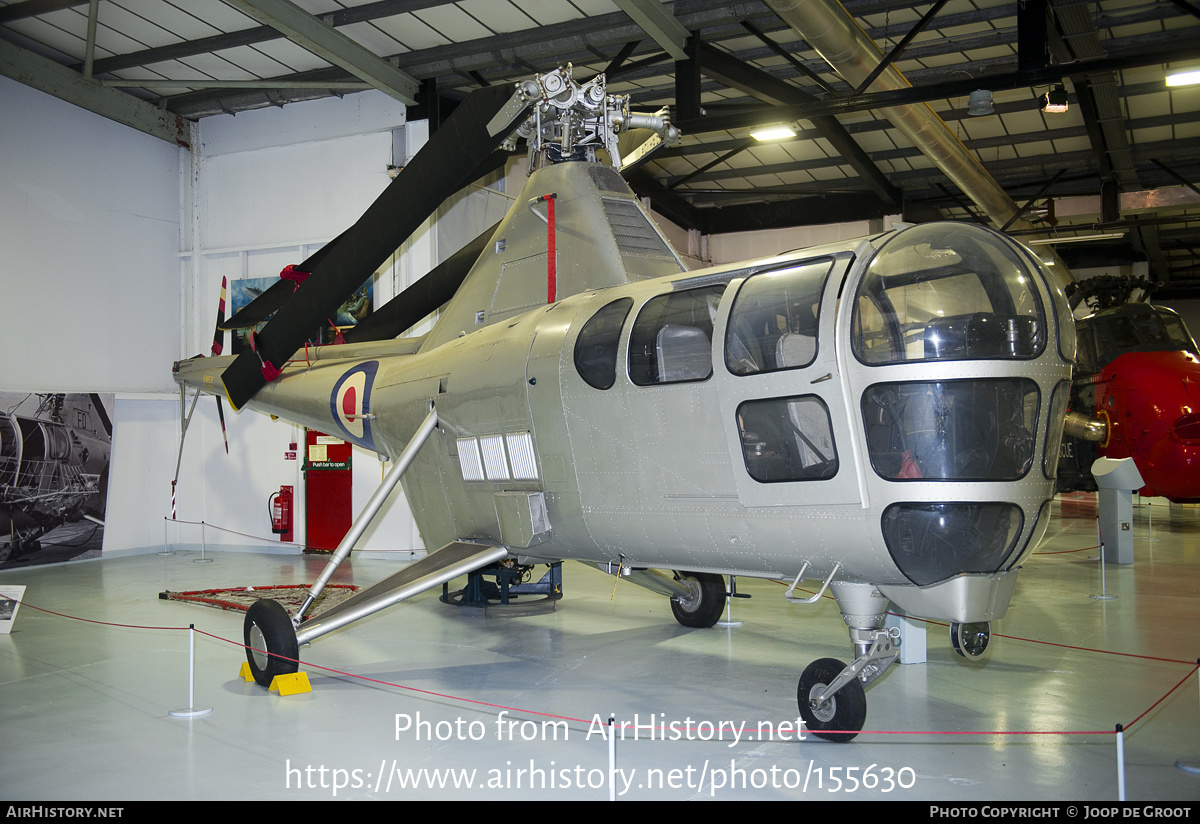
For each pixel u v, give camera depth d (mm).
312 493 10844
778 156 14258
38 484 9922
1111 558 9367
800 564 3852
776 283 3789
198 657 5691
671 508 4141
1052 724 4074
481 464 5227
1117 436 11758
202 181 11695
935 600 3551
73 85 10289
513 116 4664
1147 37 9977
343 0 8836
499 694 4730
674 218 16172
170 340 11609
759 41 10094
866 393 3443
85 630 6559
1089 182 15586
